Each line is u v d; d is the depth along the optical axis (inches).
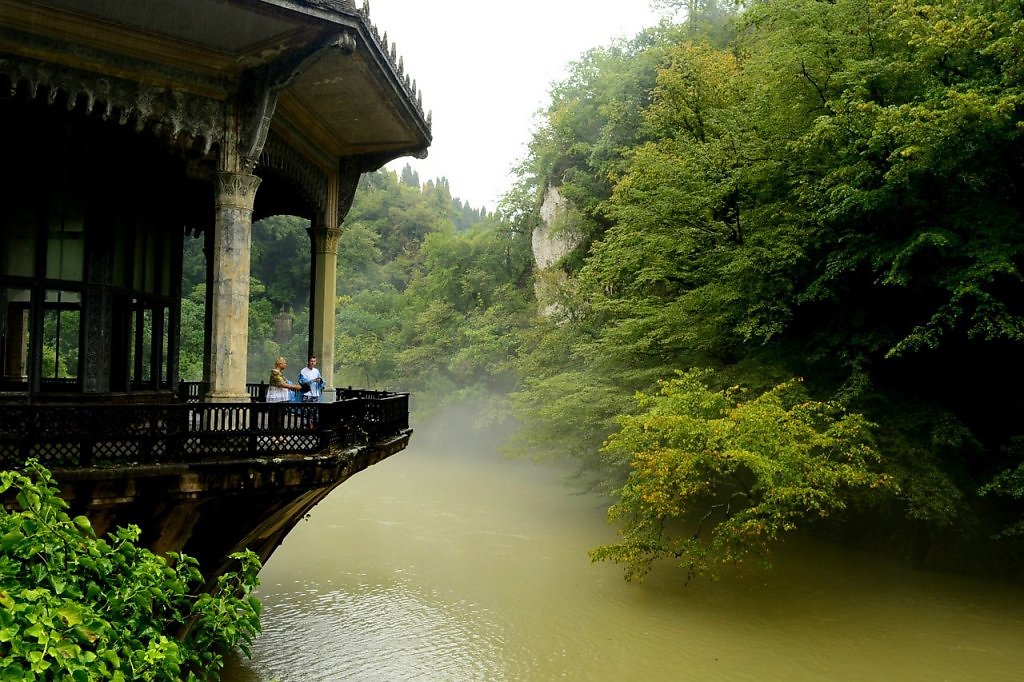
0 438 374.9
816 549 925.8
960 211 736.3
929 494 769.6
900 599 771.4
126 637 236.8
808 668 620.1
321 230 710.5
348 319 2591.0
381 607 763.4
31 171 488.7
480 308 2130.9
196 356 1754.4
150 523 418.6
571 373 1159.6
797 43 877.2
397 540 1034.1
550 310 1828.2
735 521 750.5
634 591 809.5
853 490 824.9
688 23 1860.2
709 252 951.0
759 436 721.0
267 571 886.4
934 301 807.7
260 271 3193.9
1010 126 697.0
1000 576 812.6
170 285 601.9
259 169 588.1
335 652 648.4
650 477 799.1
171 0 427.2
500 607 764.0
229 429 427.8
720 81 1147.3
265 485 428.5
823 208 804.0
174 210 605.3
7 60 431.5
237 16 446.9
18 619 205.3
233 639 280.5
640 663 629.9
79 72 451.2
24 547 231.3
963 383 864.9
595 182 1642.5
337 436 473.1
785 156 884.0
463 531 1086.4
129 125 479.2
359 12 480.1
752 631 697.0
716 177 937.5
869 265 819.4
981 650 651.5
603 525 1117.7
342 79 559.8
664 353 1026.1
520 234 2160.4
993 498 844.6
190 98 489.7
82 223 504.4
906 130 684.7
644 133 1483.8
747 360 920.3
